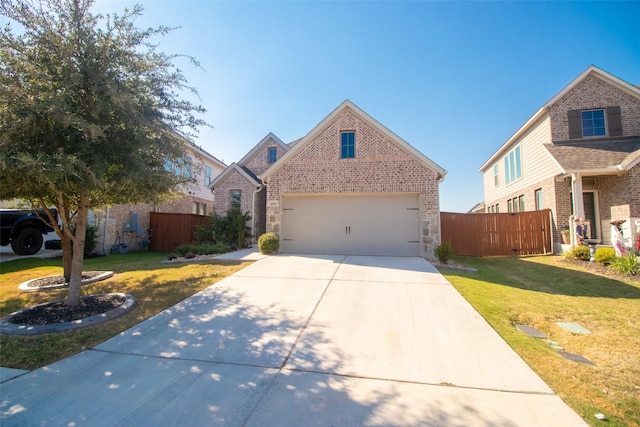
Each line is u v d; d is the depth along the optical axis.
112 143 5.23
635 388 3.09
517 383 3.14
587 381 3.21
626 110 14.12
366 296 6.21
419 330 4.54
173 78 5.99
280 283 7.24
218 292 6.59
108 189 5.63
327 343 4.12
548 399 2.86
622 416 2.62
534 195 16.16
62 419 2.61
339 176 12.12
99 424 2.54
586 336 4.61
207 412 2.69
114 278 8.16
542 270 9.84
